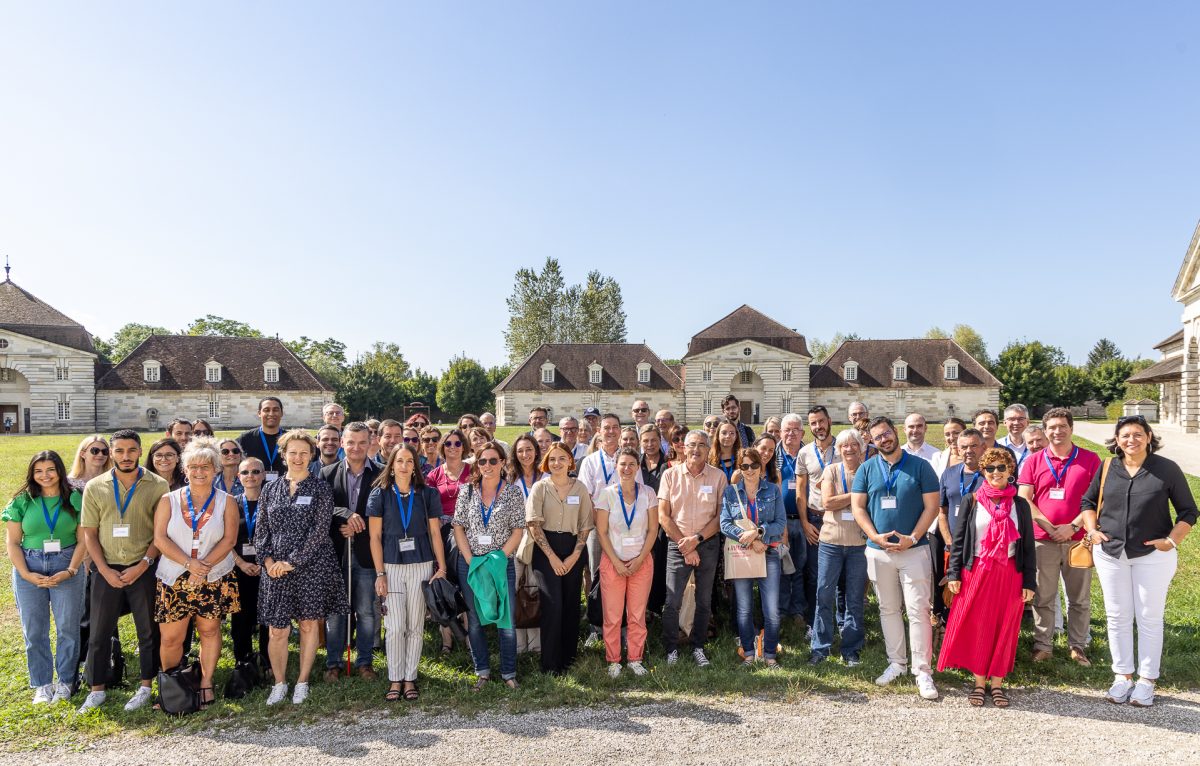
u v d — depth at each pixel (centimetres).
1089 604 650
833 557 659
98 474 653
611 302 8431
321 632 734
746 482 684
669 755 482
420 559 611
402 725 538
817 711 553
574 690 600
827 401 6316
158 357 5753
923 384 6206
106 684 590
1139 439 562
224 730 533
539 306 8325
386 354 9725
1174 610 762
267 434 775
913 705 563
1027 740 497
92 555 568
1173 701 557
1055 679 609
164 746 507
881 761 468
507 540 628
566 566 642
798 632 760
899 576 615
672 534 680
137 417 5550
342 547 664
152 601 590
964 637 579
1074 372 7269
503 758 480
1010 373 7112
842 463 675
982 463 586
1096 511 601
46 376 5297
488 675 625
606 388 6309
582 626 788
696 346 6344
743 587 678
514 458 697
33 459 580
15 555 577
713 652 696
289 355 6178
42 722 539
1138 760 464
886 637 622
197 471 576
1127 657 564
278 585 578
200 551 576
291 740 515
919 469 612
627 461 649
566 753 487
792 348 6259
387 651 596
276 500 591
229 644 730
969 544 586
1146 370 4228
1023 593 567
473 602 618
